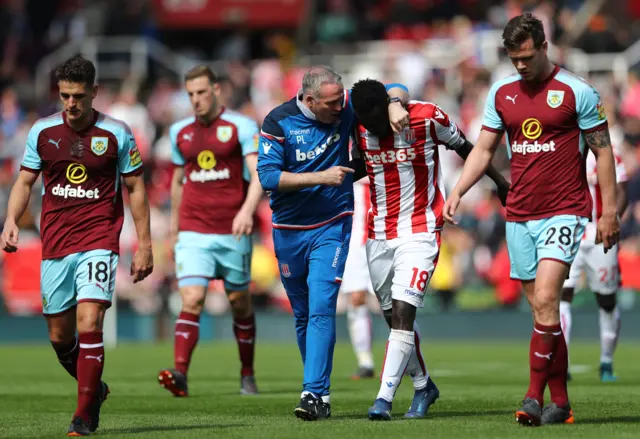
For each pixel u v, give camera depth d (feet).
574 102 76.13
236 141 112.88
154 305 229.04
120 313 226.79
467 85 274.16
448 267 217.97
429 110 80.69
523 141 77.82
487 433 70.23
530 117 77.20
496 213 228.22
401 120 77.66
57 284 76.84
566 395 78.43
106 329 222.07
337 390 115.34
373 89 78.89
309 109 82.58
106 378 136.36
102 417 87.81
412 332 80.53
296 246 85.25
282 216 85.35
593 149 77.15
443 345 208.33
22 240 232.12
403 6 305.94
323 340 82.89
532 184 77.77
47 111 295.07
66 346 80.33
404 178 81.56
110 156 76.43
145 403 101.65
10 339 226.38
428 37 302.86
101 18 315.78
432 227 81.97
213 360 171.32
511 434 69.56
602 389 112.37
